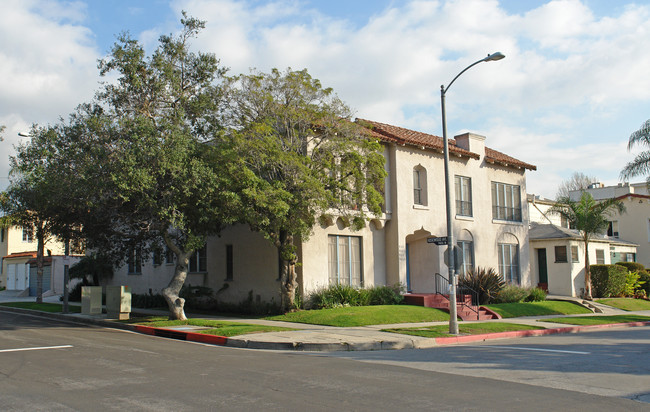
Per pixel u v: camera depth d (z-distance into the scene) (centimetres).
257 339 1405
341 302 2161
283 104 1944
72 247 2061
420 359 1159
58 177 1638
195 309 2514
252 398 757
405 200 2450
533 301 2723
